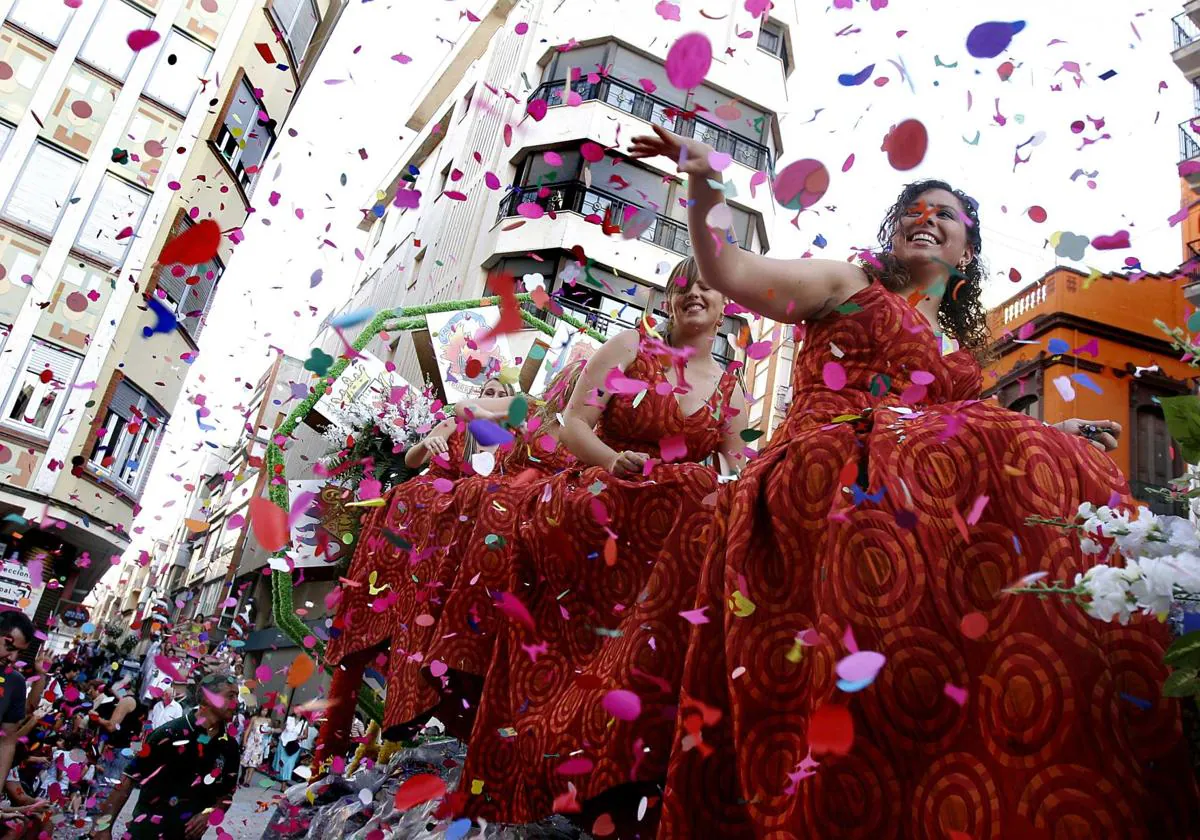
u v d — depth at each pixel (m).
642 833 2.10
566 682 2.45
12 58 15.60
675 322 3.01
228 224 18.22
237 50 17.45
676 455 2.44
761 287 1.85
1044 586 1.29
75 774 5.43
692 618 1.77
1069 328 10.10
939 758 1.33
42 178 15.66
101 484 16.28
